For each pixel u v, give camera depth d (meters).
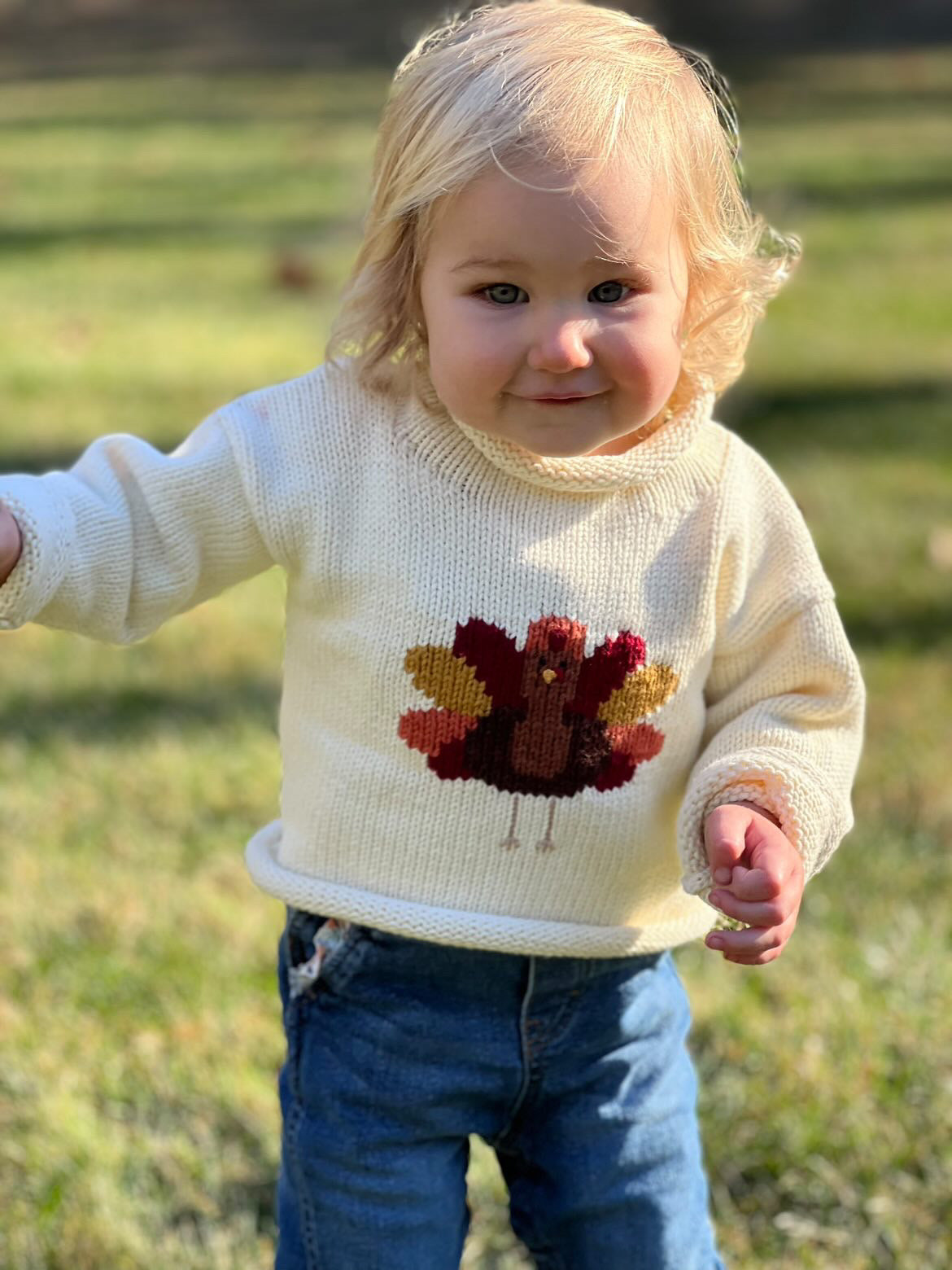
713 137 1.76
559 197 1.62
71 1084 2.58
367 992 1.88
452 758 1.82
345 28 23.84
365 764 1.84
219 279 8.49
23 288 8.33
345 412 1.84
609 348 1.66
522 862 1.85
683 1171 1.93
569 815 1.84
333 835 1.87
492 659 1.79
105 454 1.85
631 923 1.92
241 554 1.85
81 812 3.36
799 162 11.60
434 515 1.79
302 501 1.80
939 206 9.99
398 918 1.84
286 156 12.62
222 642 4.23
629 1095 1.91
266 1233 2.36
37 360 6.80
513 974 1.87
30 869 3.13
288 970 1.95
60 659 4.11
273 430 1.83
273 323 7.54
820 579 1.92
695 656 1.87
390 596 1.80
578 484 1.79
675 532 1.85
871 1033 2.66
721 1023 2.70
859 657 4.00
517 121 1.63
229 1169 2.46
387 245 1.78
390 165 1.75
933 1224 2.34
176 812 3.37
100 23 26.44
